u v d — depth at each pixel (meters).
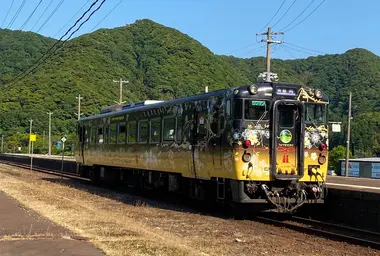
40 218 11.41
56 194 18.38
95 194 20.06
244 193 12.80
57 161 39.47
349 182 27.84
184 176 15.62
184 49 74.88
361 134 67.44
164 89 66.56
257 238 10.34
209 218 13.30
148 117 18.16
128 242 8.71
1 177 26.39
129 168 20.02
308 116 13.34
